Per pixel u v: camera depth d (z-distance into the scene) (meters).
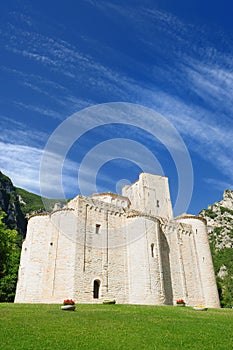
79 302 30.27
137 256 35.34
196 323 20.22
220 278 97.94
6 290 49.50
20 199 141.75
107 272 33.75
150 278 33.78
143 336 16.44
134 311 23.95
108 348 14.16
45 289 32.59
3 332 15.58
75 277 31.03
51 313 21.27
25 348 13.42
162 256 40.03
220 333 17.70
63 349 13.63
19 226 122.12
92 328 17.53
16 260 52.09
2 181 128.50
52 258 33.81
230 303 70.62
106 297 32.41
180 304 35.62
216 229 150.25
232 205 172.12
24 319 18.89
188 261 42.94
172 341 15.68
